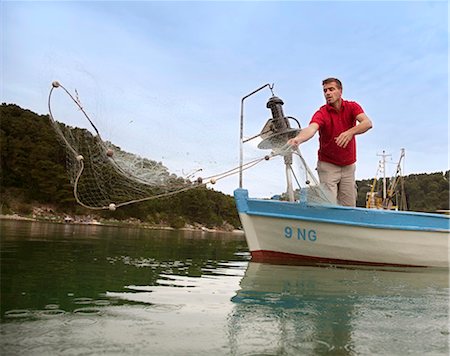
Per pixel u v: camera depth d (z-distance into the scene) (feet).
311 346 5.62
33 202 116.57
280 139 18.04
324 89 17.49
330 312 7.77
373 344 5.84
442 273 16.92
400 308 8.52
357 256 18.49
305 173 17.22
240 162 14.05
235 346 5.45
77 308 7.02
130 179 11.55
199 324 6.47
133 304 7.65
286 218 18.02
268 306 8.11
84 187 11.49
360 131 15.02
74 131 10.89
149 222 153.38
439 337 6.36
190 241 40.22
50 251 17.03
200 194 197.98
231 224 221.87
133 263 14.40
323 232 18.02
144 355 4.91
